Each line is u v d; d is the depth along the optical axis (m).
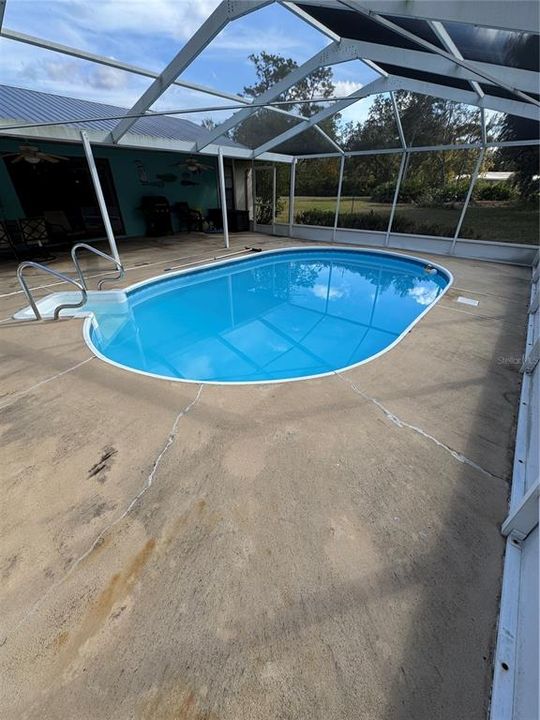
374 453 2.46
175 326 6.10
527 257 8.12
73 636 1.48
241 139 9.71
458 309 5.32
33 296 5.96
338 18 4.19
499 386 3.26
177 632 1.49
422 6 2.29
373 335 5.68
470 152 8.92
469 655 1.41
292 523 1.96
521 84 4.25
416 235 9.76
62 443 2.58
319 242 11.17
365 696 1.30
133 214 11.30
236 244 10.66
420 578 1.69
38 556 1.81
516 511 1.77
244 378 4.53
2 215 8.72
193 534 1.91
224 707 1.28
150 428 2.73
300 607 1.58
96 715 1.26
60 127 6.59
